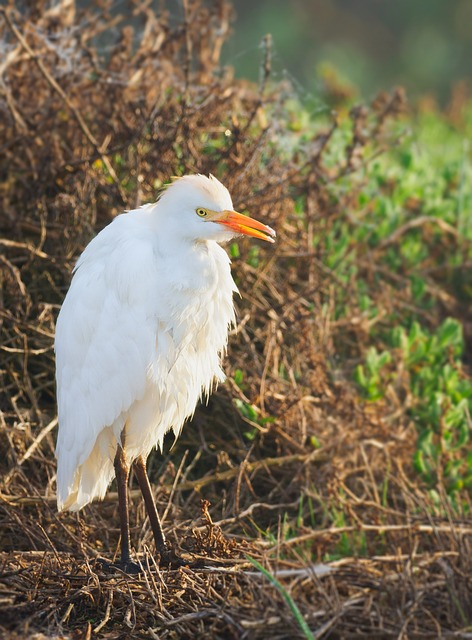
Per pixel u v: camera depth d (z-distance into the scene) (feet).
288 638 22.40
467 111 63.36
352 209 40.06
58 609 22.98
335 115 37.58
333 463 30.66
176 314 25.04
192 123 35.37
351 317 35.73
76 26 38.40
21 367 32.68
